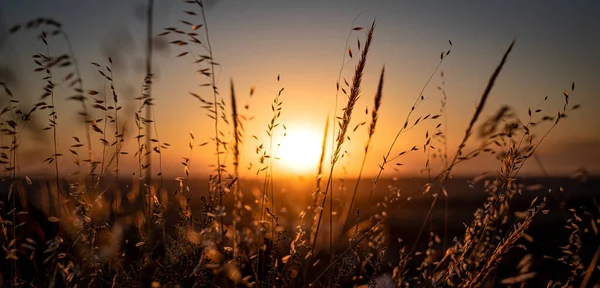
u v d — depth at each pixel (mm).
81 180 1610
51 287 1443
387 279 2031
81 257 1536
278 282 1954
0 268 1906
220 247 1750
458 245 1935
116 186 1593
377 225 1965
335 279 1892
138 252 1712
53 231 1868
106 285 1705
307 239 2014
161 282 1510
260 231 1787
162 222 1569
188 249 1601
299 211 1984
